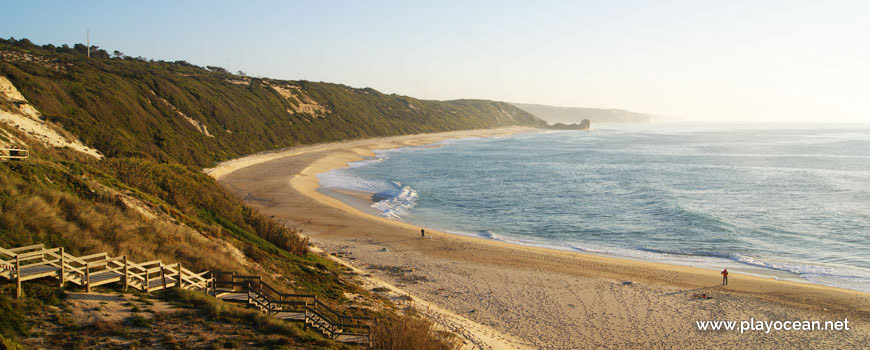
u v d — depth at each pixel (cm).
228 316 1448
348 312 1911
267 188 5816
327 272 2555
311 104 14075
